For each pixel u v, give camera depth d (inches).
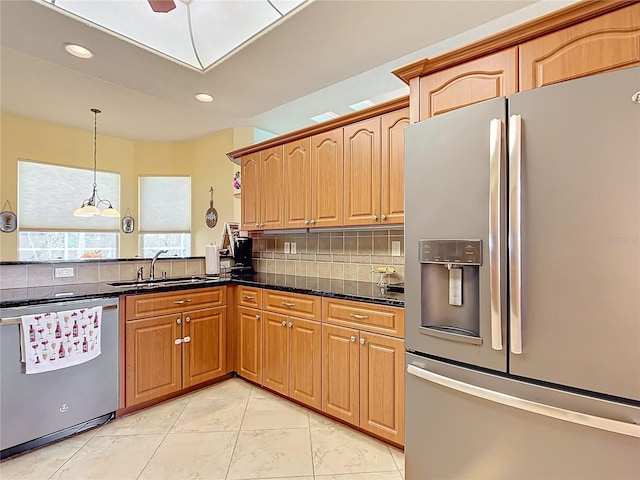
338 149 99.6
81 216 184.1
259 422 90.0
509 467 51.2
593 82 44.2
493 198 50.9
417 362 62.6
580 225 44.9
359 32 77.4
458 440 56.8
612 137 43.0
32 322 75.5
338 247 115.5
